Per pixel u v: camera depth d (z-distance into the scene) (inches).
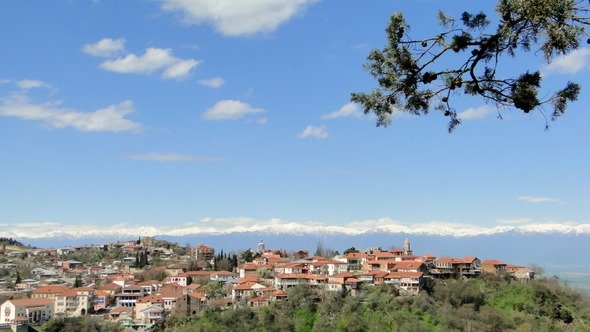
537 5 758.5
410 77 907.4
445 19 864.3
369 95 957.8
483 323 6190.9
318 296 7091.5
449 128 930.1
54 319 7135.8
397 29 900.6
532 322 6269.7
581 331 6008.9
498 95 865.5
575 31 745.6
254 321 6555.1
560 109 820.6
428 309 6530.5
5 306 7258.9
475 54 845.8
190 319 7017.7
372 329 6058.1
